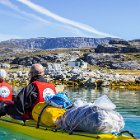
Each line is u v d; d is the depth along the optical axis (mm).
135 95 24453
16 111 9852
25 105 9734
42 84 9883
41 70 10023
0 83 11477
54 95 9461
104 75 41938
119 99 21391
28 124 9625
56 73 45406
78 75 38469
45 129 9023
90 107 8273
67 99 9523
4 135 9312
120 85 34406
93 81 34188
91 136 7918
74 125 8359
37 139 8891
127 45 174500
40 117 9320
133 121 12742
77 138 8070
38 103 9648
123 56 136125
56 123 8938
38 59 155625
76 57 158125
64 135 8383
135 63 114375
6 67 100500
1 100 11305
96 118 8031
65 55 166875
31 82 10023
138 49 163500
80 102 9203
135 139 7797
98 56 136125
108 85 34188
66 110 9258
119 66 112688
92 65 124688
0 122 10273
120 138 7730
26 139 8914
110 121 8078
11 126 9859
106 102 8352
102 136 7840
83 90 28609
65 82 35844
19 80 38031
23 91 9797
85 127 8219
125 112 15328
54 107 9320
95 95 23672
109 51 171250
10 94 11555
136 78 39188
